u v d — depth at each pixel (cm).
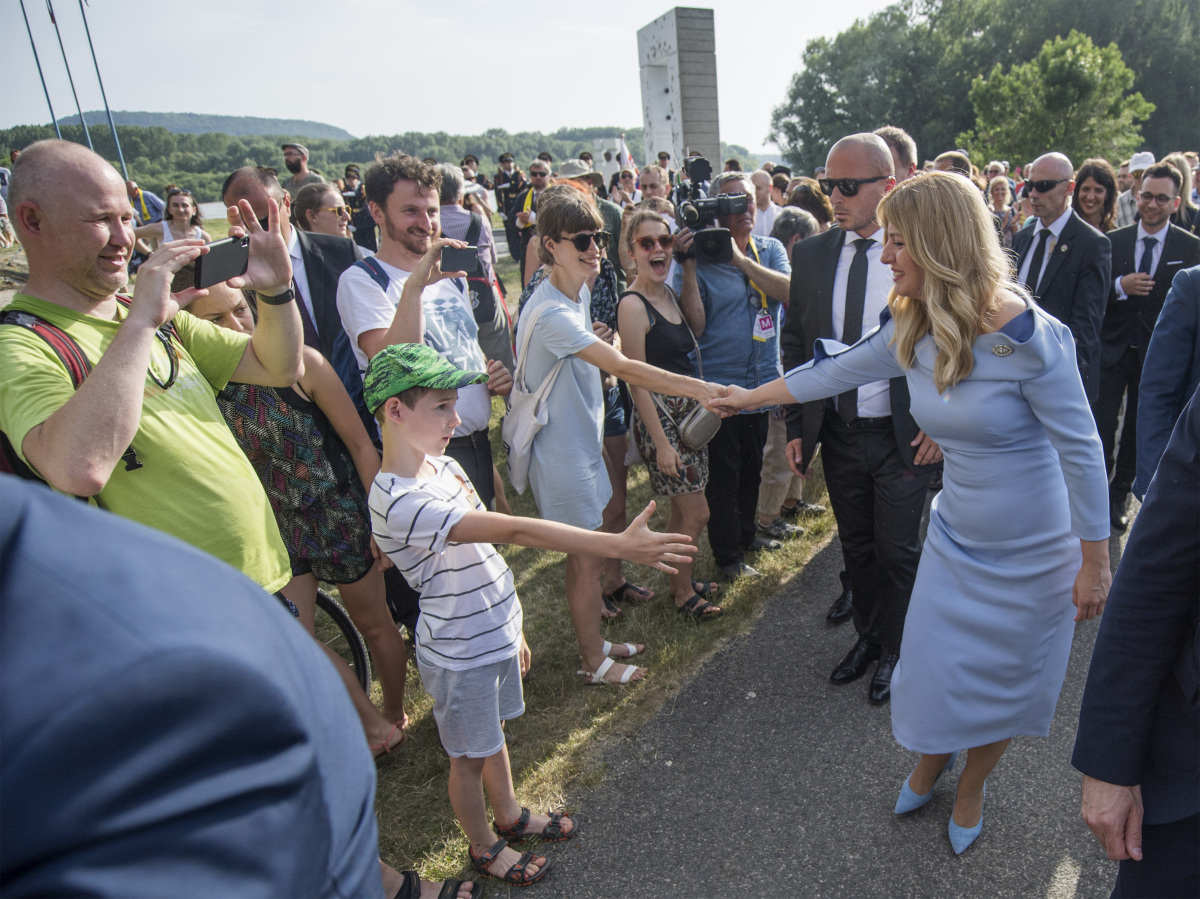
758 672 337
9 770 45
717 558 413
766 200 782
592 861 248
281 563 209
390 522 198
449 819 268
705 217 371
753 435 409
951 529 225
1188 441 128
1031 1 5188
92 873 46
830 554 433
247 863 52
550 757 294
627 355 348
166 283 167
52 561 51
